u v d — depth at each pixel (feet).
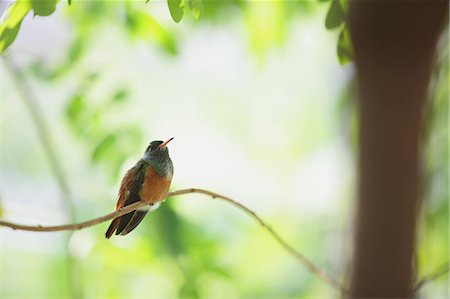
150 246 37.50
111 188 36.99
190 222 39.47
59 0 18.61
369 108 11.36
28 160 58.90
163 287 40.78
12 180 58.23
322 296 52.80
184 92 59.06
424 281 17.56
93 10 39.99
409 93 11.09
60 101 45.01
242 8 39.55
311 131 63.21
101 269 38.04
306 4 40.24
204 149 63.00
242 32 44.50
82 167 39.86
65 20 40.16
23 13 18.93
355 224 11.71
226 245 46.68
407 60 10.96
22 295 50.55
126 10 36.42
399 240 11.30
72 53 39.47
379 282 11.37
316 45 60.34
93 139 38.50
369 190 11.43
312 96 63.36
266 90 63.52
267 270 54.34
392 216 11.32
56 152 37.91
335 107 46.68
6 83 48.96
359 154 11.57
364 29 11.05
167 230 37.50
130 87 40.27
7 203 30.71
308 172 62.75
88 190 36.81
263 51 40.75
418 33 10.78
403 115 11.19
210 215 51.83
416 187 11.36
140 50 40.06
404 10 10.68
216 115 63.41
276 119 64.28
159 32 36.60
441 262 37.40
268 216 60.54
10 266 51.39
